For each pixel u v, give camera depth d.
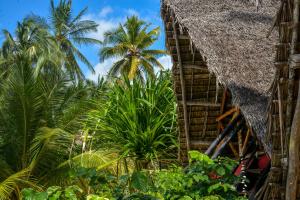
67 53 31.34
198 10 6.99
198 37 6.05
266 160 6.64
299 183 3.71
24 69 11.53
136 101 10.54
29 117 11.51
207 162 4.13
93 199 3.74
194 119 7.70
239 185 6.19
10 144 11.66
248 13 7.02
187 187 4.05
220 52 5.75
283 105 3.59
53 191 3.47
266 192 3.96
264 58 5.78
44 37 28.03
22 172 10.83
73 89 12.45
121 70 30.28
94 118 11.03
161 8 7.27
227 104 7.41
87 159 10.70
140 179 3.54
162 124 10.34
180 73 7.28
